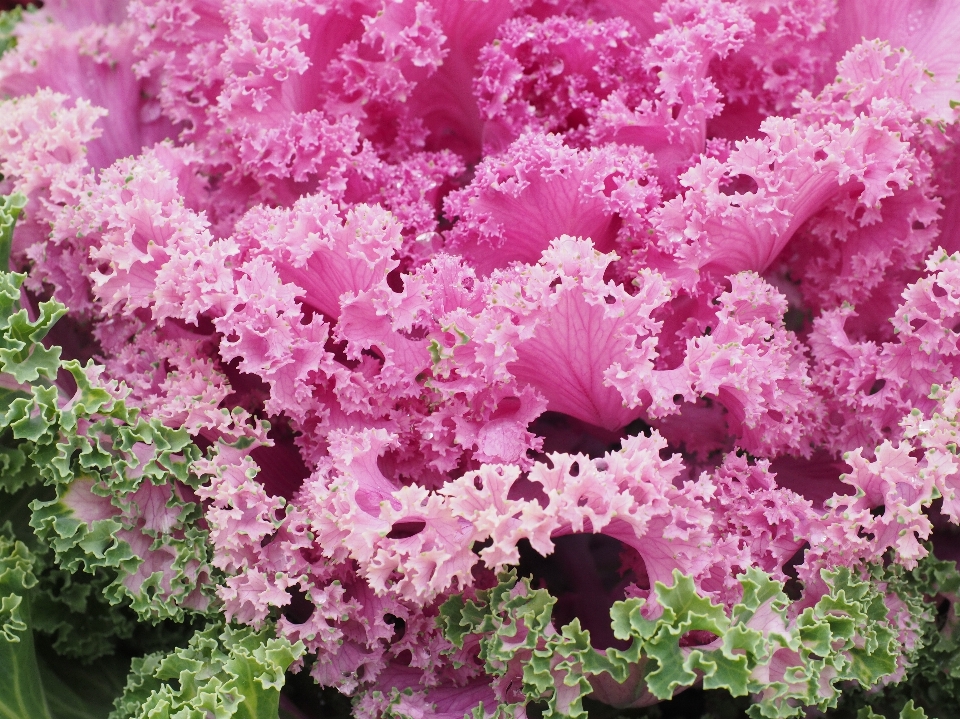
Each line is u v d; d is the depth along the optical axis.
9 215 0.37
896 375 0.37
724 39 0.38
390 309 0.35
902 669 0.35
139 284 0.36
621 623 0.32
